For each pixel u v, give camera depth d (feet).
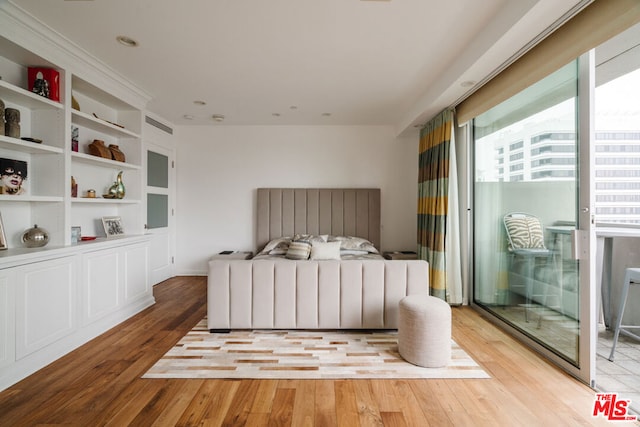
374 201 14.76
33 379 6.14
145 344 7.80
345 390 5.82
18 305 6.14
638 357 7.19
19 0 6.07
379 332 8.58
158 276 14.14
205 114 13.65
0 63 7.21
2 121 6.66
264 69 9.20
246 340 8.00
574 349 6.54
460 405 5.39
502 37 6.32
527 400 5.53
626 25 4.85
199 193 15.39
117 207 11.50
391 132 15.12
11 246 7.52
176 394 5.66
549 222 7.31
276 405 5.36
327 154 15.23
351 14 6.53
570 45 5.88
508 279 9.14
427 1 6.09
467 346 7.82
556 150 7.02
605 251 8.83
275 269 8.36
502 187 9.41
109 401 5.44
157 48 7.99
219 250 15.40
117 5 6.24
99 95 9.84
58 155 7.84
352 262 8.40
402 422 4.95
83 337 7.88
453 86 8.95
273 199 14.82
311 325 8.36
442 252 10.82
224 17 6.64
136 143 11.34
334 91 10.91
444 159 10.82
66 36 7.39
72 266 7.55
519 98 8.51
